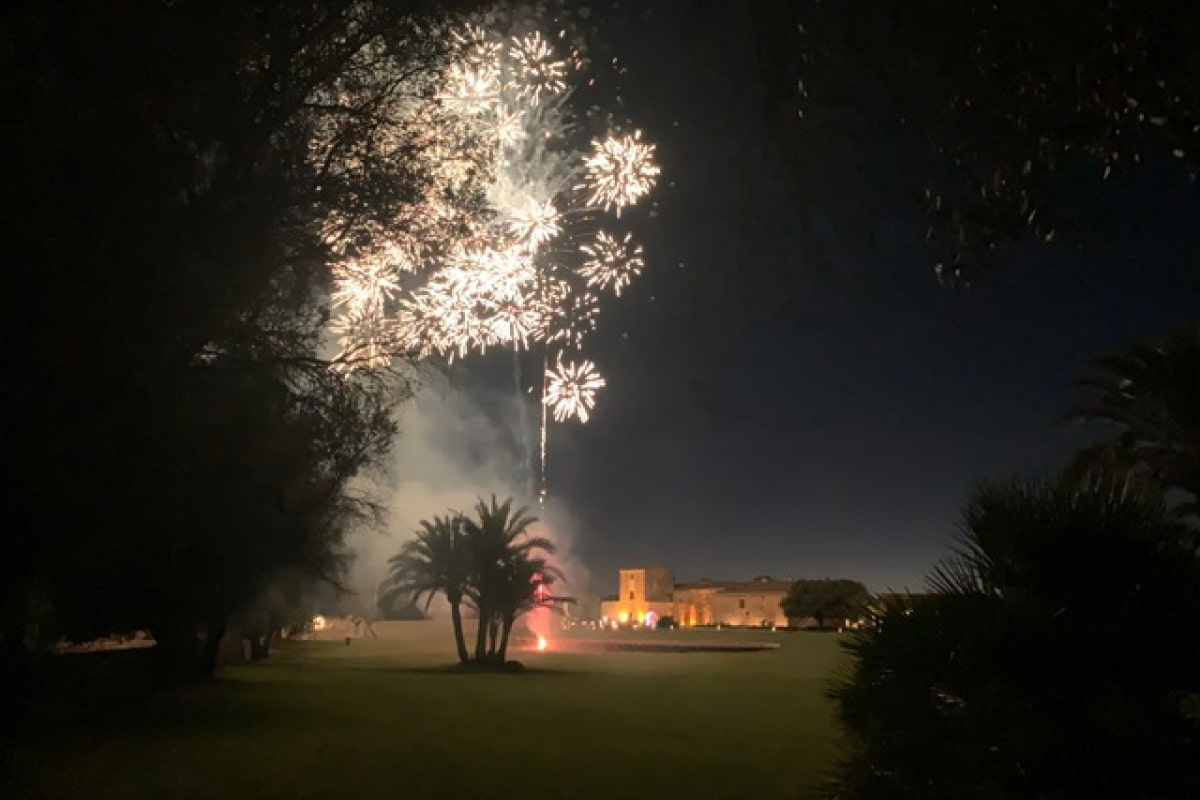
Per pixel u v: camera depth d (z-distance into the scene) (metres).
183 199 11.45
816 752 17.66
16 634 15.44
